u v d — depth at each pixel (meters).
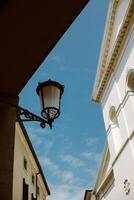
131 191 18.19
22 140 22.47
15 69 5.78
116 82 21.27
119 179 20.03
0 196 5.23
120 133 20.94
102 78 23.31
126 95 19.44
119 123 20.34
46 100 5.75
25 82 6.06
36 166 26.61
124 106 19.72
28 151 24.03
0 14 4.97
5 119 5.86
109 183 22.94
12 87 6.06
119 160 20.23
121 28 19.55
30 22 5.16
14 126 5.88
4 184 5.38
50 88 5.84
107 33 22.50
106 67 22.39
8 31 5.23
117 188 20.33
